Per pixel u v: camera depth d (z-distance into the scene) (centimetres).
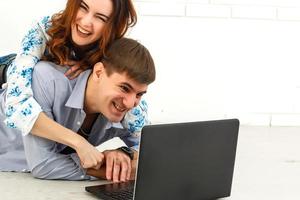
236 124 148
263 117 350
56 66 166
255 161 223
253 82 346
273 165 216
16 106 158
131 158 166
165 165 128
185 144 132
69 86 163
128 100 152
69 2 165
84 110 167
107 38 162
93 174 167
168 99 337
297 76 351
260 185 178
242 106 347
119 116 159
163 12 325
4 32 307
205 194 143
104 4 159
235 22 336
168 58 332
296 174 200
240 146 262
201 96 341
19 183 163
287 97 352
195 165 136
